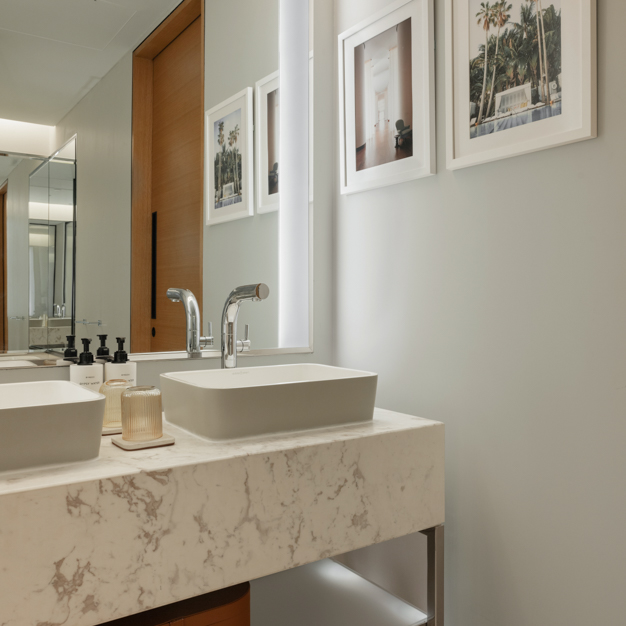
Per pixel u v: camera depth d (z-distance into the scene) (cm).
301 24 200
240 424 119
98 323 161
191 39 179
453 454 157
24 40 152
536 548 136
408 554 170
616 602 121
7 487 89
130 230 167
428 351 165
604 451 122
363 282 189
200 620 110
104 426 129
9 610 87
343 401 132
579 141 125
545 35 130
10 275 148
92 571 94
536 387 136
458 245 155
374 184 180
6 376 144
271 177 195
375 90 180
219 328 185
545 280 133
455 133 153
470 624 153
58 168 156
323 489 118
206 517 104
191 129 179
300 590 167
